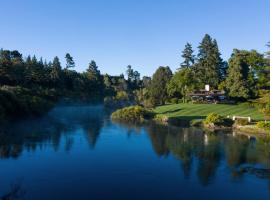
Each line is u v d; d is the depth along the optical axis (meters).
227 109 77.19
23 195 23.94
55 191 24.92
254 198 24.03
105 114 97.31
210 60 100.75
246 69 87.00
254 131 53.06
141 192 25.06
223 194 24.73
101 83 184.12
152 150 39.41
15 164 32.06
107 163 33.06
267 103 56.94
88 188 25.72
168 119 72.56
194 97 94.06
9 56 154.38
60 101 134.38
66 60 197.25
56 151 38.22
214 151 38.56
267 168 31.38
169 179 28.08
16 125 60.50
